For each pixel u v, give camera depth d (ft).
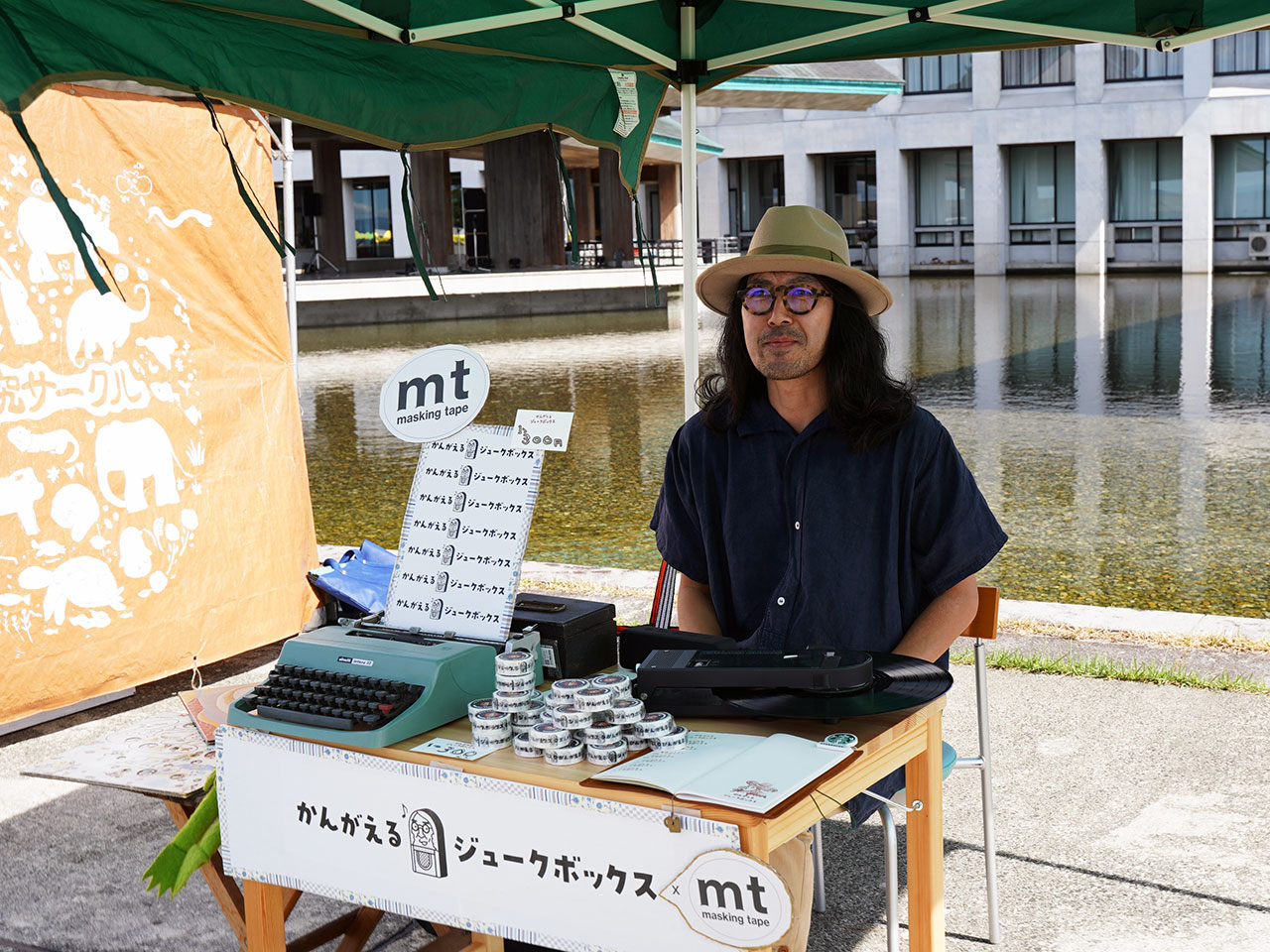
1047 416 41.81
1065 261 132.26
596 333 82.99
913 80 133.90
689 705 7.47
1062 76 127.85
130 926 10.96
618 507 29.78
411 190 11.23
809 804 6.59
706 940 6.42
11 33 8.18
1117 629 18.33
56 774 9.13
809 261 8.41
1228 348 60.59
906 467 8.86
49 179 7.78
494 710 7.43
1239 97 119.75
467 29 10.30
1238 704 15.25
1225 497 28.50
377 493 32.48
